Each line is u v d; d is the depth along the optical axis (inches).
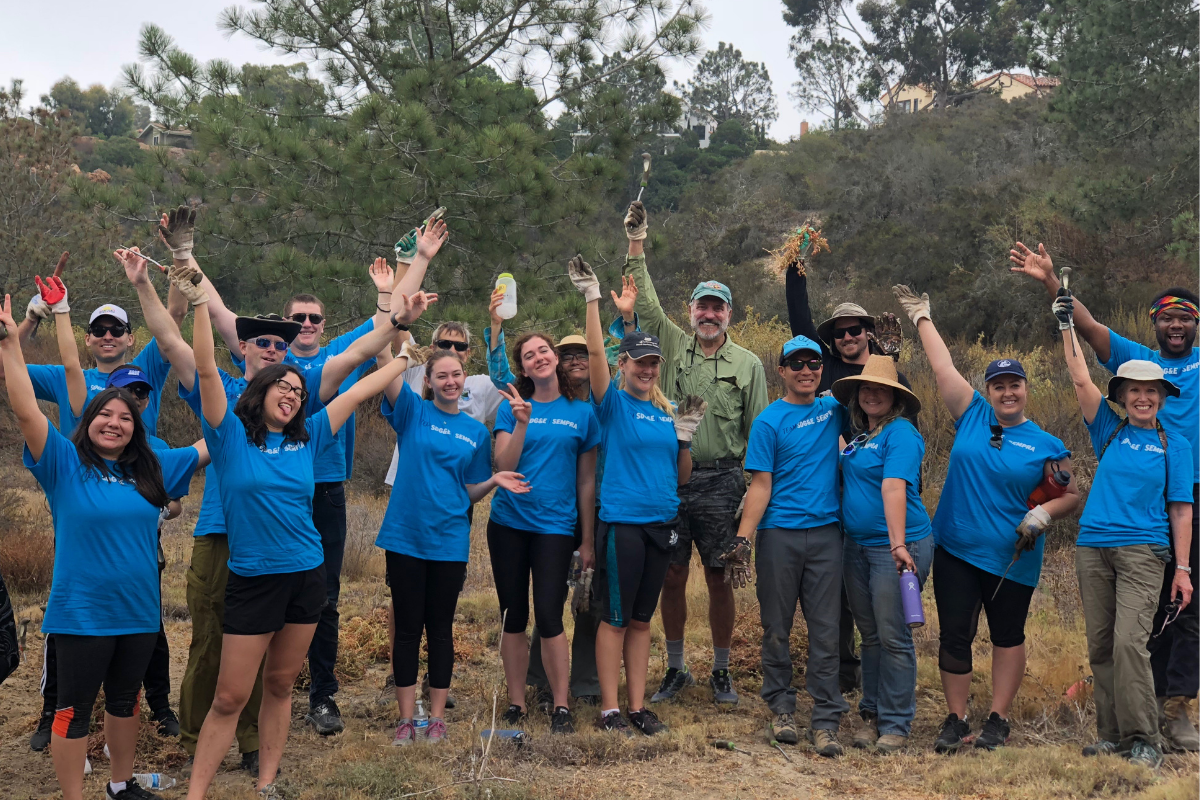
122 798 173.3
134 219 583.8
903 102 2583.7
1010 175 1274.6
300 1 630.5
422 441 204.2
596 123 642.2
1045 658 257.3
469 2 655.1
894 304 891.4
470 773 185.8
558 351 222.8
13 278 738.8
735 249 1284.4
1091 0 851.4
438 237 203.2
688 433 220.7
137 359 223.5
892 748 206.4
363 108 564.1
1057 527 366.3
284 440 173.6
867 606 217.3
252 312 757.9
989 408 218.5
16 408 159.5
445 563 204.8
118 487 165.2
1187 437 215.2
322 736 215.5
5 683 247.1
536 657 239.3
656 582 217.5
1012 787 185.2
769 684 218.4
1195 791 172.7
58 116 799.1
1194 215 754.2
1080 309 227.5
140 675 170.6
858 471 214.8
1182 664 208.1
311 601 175.0
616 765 198.7
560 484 215.5
